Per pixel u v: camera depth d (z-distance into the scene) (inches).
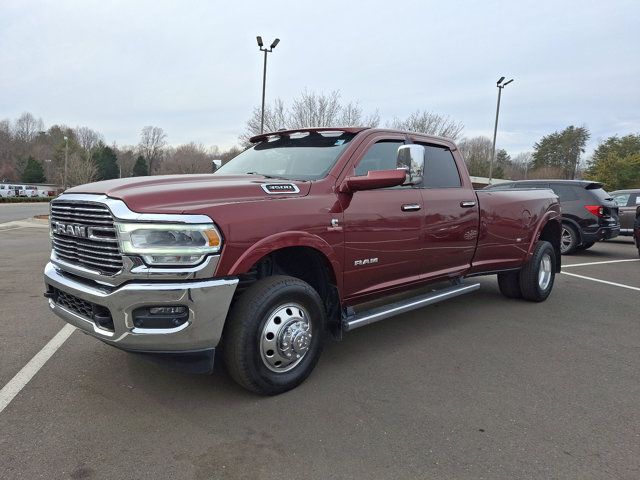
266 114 991.0
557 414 124.2
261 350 125.2
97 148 3720.5
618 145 2340.1
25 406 123.0
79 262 127.4
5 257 387.5
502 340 183.8
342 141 160.6
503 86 1069.8
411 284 175.8
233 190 125.5
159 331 111.9
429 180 184.9
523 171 3398.1
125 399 127.9
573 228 439.8
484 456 104.2
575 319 215.0
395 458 102.9
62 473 95.3
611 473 98.8
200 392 132.9
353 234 147.5
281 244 126.3
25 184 3508.9
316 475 96.6
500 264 219.6
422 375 148.3
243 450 104.9
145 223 110.0
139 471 96.5
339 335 148.9
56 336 178.1
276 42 810.8
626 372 153.5
